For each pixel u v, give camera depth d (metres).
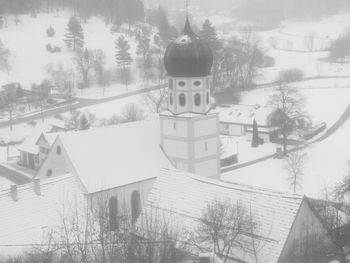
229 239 57.75
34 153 127.62
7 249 61.00
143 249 41.84
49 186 72.31
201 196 65.44
